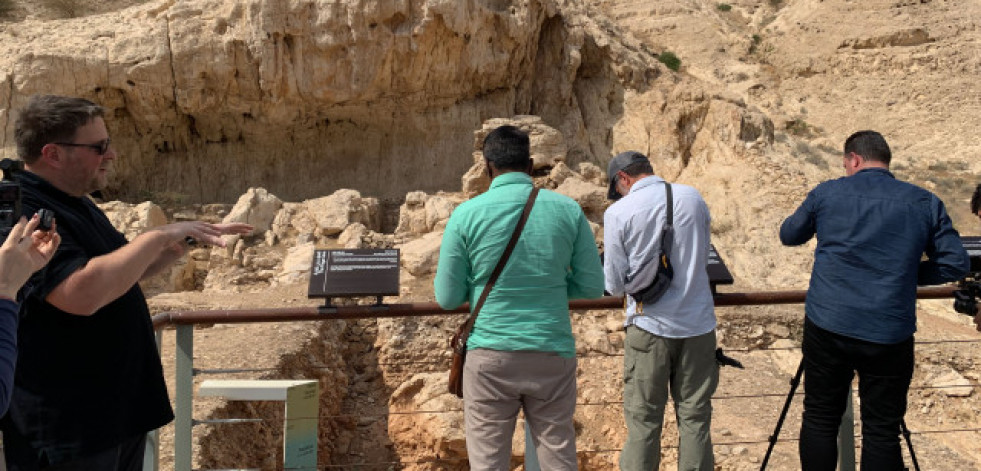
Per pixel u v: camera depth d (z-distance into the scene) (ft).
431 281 47.14
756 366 37.70
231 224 9.99
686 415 14.12
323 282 15.38
